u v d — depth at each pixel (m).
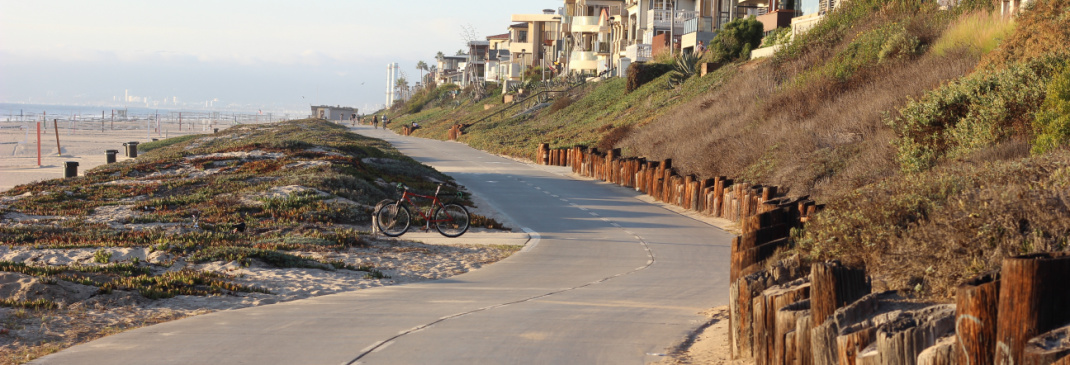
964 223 6.43
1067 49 16.17
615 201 25.81
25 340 7.24
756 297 6.30
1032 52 17.91
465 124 71.44
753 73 39.47
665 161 26.06
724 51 51.88
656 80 55.38
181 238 15.00
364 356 6.83
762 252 8.30
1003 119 15.00
